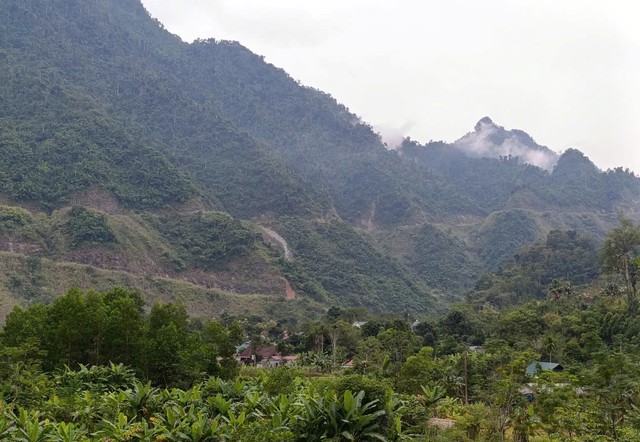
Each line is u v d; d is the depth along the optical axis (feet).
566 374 93.50
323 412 59.57
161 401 81.82
